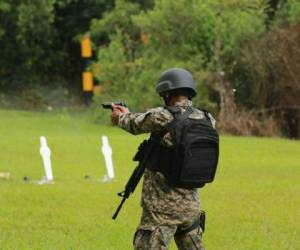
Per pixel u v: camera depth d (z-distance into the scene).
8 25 98.00
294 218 26.17
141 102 73.06
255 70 70.75
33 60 99.06
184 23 74.12
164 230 13.24
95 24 91.00
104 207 27.81
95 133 66.69
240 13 73.94
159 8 75.69
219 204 29.03
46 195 30.58
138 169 13.48
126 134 66.12
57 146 52.31
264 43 71.44
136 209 27.36
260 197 31.36
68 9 102.00
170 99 13.64
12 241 21.23
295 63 69.62
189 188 13.30
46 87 100.94
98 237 22.03
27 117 81.88
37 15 96.06
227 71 72.06
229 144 57.09
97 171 40.12
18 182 34.84
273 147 55.75
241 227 24.17
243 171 41.38
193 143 13.11
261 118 70.38
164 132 13.24
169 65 72.50
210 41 73.38
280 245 21.42
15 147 51.25
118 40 78.62
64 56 102.00
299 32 70.38
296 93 69.69
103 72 76.38
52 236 22.06
